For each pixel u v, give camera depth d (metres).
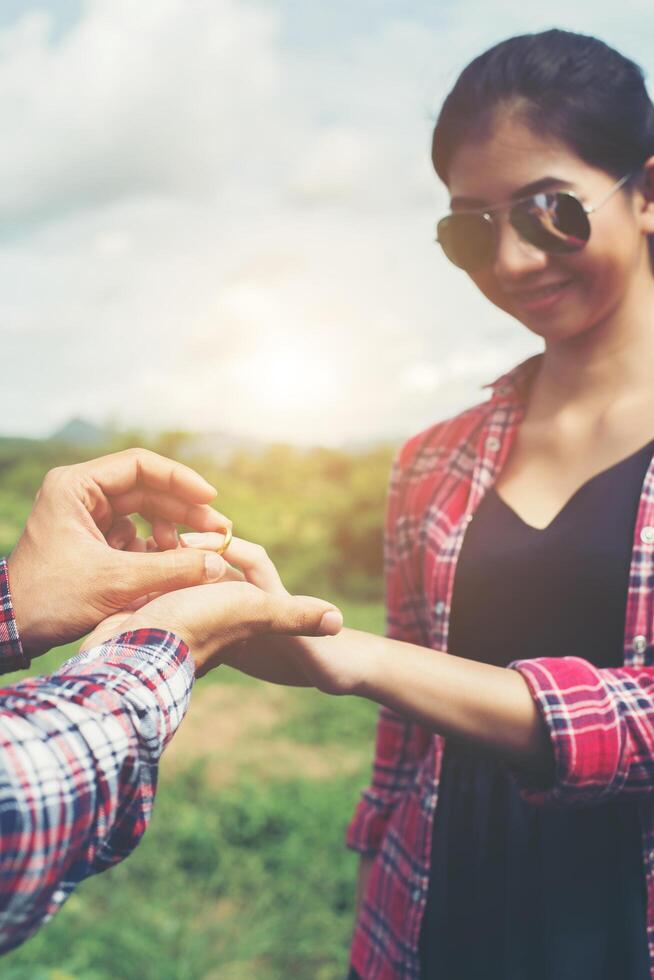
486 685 1.38
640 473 1.56
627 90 1.55
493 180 1.57
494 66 1.57
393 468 1.96
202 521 1.48
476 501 1.75
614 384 1.66
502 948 1.55
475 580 1.69
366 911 1.79
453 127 1.61
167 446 18.33
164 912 3.87
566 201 1.52
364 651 1.39
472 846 1.61
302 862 4.52
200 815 4.88
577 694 1.36
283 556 14.33
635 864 1.46
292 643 1.34
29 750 0.82
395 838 1.76
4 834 0.78
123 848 0.92
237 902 4.21
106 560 1.29
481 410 1.87
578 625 1.56
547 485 1.69
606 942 1.45
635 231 1.60
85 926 3.64
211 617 1.12
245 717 7.07
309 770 6.04
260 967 3.73
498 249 1.60
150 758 0.92
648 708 1.36
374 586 14.70
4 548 10.40
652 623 1.48
